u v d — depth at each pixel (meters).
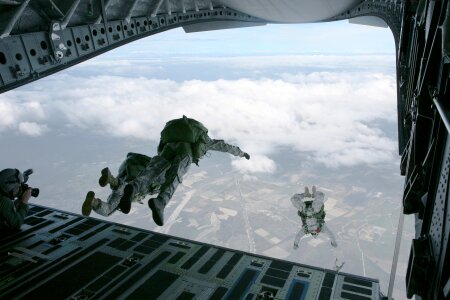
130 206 6.24
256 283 11.75
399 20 14.62
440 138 4.18
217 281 11.89
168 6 16.83
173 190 6.99
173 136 7.58
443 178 3.96
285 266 12.81
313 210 11.59
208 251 13.80
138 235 14.98
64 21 11.16
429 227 4.52
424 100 4.96
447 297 3.24
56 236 14.70
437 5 4.42
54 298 10.94
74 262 12.89
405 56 9.01
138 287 11.52
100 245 14.08
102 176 6.40
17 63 10.27
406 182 5.78
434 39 4.32
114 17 14.08
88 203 5.88
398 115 10.18
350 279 12.00
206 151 8.29
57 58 11.37
